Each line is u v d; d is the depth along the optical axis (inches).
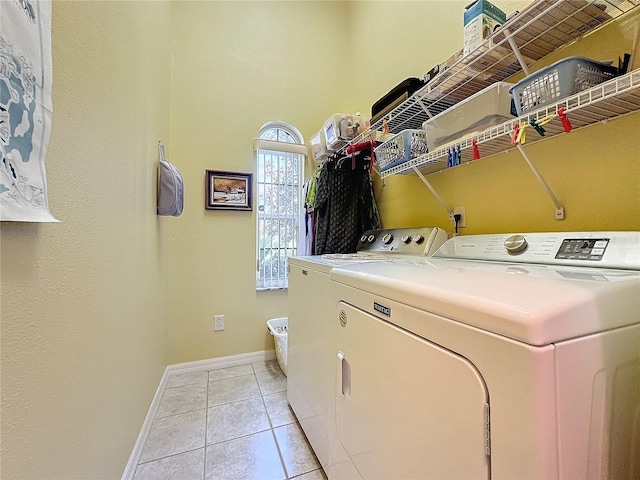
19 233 22.3
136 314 53.7
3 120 18.8
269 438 59.7
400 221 78.5
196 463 53.4
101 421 37.7
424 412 25.1
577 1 33.7
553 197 42.7
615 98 30.7
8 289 21.1
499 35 40.7
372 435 32.5
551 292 20.5
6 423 21.0
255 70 99.4
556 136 42.6
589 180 39.2
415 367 26.0
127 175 47.7
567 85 31.5
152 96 65.1
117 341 43.6
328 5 110.0
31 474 23.6
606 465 19.4
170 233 88.1
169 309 87.9
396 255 63.0
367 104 98.6
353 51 107.7
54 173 26.9
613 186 36.8
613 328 20.2
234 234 95.7
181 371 88.6
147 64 60.3
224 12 96.3
